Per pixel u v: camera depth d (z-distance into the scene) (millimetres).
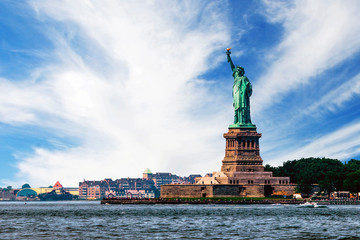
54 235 153250
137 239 143500
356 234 153000
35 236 151000
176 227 174750
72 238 146125
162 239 143500
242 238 144875
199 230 164875
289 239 142625
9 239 144375
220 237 147125
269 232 158375
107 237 148125
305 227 172375
